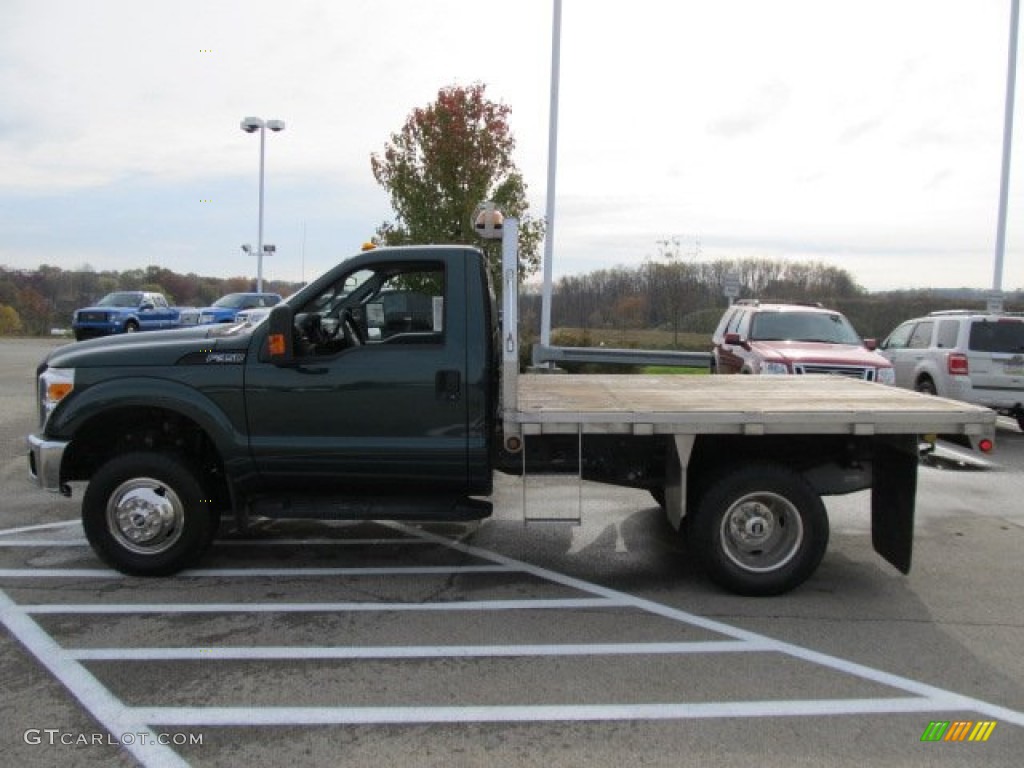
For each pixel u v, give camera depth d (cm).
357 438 525
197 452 568
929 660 423
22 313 4700
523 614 488
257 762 324
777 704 373
